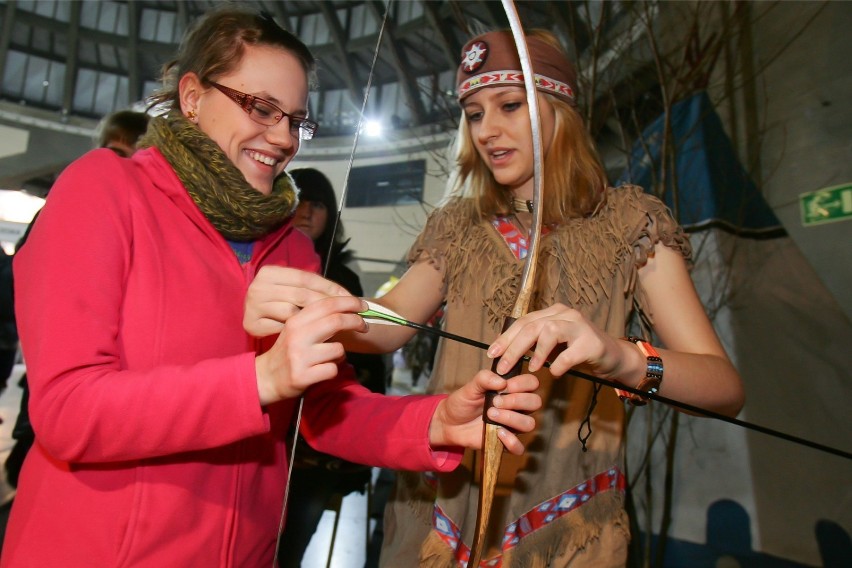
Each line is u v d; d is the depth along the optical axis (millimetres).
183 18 9602
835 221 2316
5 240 4371
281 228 988
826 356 2260
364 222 7902
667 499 2256
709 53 2338
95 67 10703
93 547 743
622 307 1002
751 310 2420
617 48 2330
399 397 978
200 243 857
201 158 840
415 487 1074
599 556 950
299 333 665
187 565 787
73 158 10484
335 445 986
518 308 803
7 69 10172
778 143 2551
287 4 9641
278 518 947
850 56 2332
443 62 7414
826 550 2121
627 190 1052
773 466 2293
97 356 695
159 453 695
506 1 830
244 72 854
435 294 1152
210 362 706
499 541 958
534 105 815
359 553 2699
